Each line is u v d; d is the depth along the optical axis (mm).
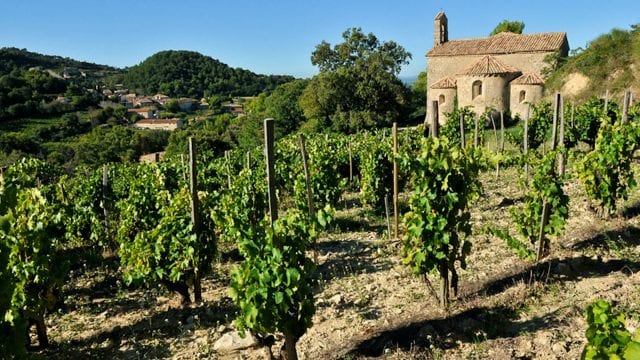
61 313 6988
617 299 5293
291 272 4246
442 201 5551
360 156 16000
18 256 5508
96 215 10969
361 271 7656
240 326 4562
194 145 6547
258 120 52625
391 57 48156
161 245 6512
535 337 4809
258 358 5223
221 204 9711
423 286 6668
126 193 12789
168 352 5559
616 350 2496
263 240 4426
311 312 4531
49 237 6062
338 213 12234
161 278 6566
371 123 44281
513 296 5746
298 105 53406
